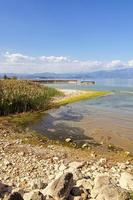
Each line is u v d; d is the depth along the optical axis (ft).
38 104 146.82
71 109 150.92
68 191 30.83
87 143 79.66
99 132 94.58
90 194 32.19
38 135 88.33
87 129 99.60
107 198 29.27
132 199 28.94
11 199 28.60
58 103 173.17
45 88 222.28
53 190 30.66
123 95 240.53
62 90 269.23
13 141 76.18
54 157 60.75
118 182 38.83
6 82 203.72
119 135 90.12
